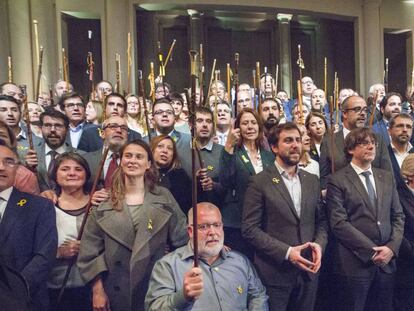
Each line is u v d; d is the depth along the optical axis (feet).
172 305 7.31
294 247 9.70
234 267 8.47
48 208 8.73
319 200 10.55
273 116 13.83
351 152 10.82
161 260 8.26
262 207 10.14
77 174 9.67
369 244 10.19
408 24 34.04
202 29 33.65
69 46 30.30
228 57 34.99
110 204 9.20
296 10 31.58
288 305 10.19
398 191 11.44
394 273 10.78
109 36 28.68
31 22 26.50
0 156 8.49
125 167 9.27
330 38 36.47
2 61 25.95
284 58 34.53
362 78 33.40
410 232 11.07
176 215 9.63
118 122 11.09
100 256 9.02
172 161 11.21
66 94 14.69
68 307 9.46
